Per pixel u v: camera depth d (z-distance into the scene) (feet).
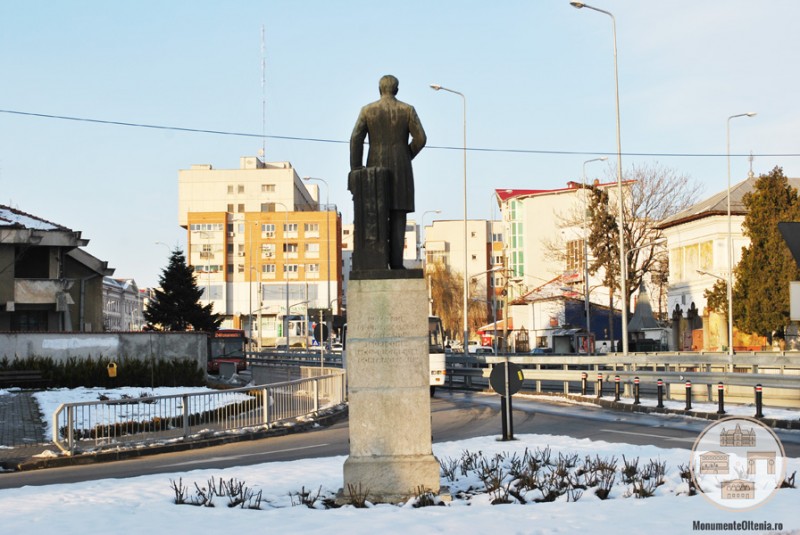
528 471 37.50
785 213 184.03
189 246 424.87
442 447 50.65
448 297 424.05
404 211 34.58
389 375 33.35
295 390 79.87
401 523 26.94
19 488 39.70
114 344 120.88
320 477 38.93
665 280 264.72
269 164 478.59
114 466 53.36
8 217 146.20
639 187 236.84
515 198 364.58
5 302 138.10
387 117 34.42
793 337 190.80
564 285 285.64
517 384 54.49
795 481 33.55
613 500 30.76
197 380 121.49
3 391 105.29
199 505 32.32
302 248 426.51
